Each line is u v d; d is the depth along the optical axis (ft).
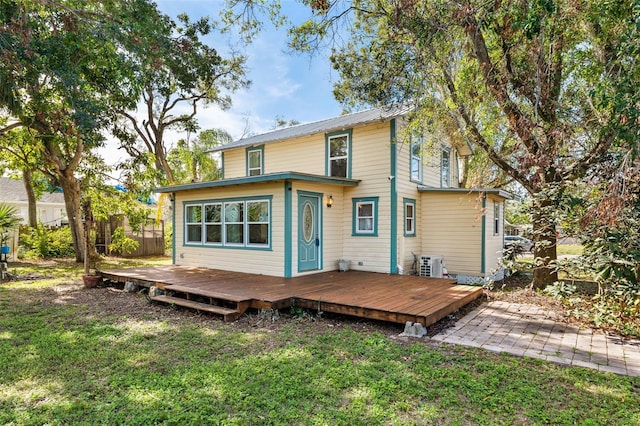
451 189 36.37
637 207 16.75
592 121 24.57
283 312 21.93
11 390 11.57
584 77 26.50
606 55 22.74
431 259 34.37
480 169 43.16
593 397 11.09
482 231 35.09
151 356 14.48
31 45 26.07
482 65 25.67
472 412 10.17
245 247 32.73
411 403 10.65
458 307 20.93
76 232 49.34
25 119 36.47
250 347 15.57
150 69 36.78
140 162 51.52
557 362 13.89
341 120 41.29
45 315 21.06
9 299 25.64
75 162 47.98
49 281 33.50
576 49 26.16
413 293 22.81
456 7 22.40
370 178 34.53
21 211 77.97
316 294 22.22
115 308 23.00
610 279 17.34
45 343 15.97
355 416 9.87
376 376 12.50
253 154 44.47
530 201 23.68
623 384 11.94
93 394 11.24
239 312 20.38
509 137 31.35
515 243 25.41
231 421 9.64
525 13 20.20
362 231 34.94
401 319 17.85
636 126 15.83
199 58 42.75
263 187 31.40
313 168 38.60
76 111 30.48
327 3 26.03
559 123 25.84
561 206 20.29
